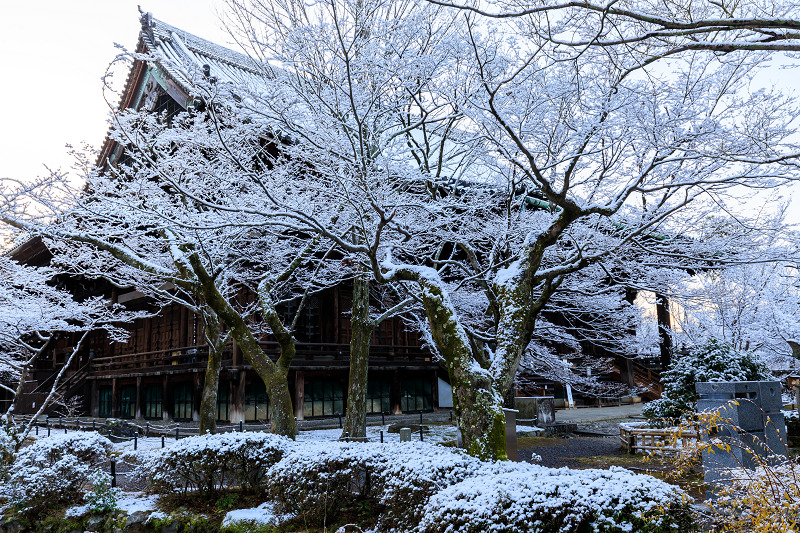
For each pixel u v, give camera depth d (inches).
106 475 371.6
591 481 231.5
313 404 827.4
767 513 195.2
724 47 204.1
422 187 472.4
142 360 910.4
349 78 302.0
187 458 356.2
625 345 901.8
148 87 790.5
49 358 1206.9
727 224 399.2
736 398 326.3
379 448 317.7
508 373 331.9
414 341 980.6
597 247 394.3
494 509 215.0
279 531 303.6
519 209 489.1
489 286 445.7
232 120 398.3
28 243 889.5
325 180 392.2
